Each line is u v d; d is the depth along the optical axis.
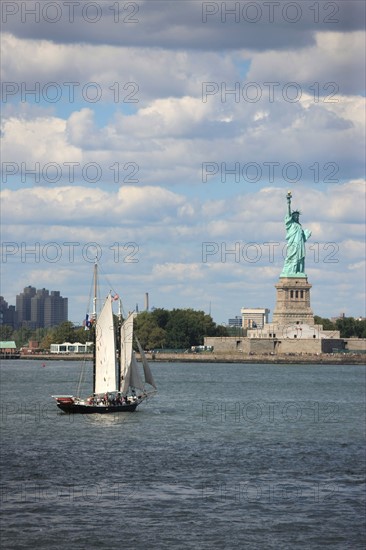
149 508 147.00
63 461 184.88
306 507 148.38
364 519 142.38
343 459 188.50
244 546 131.00
